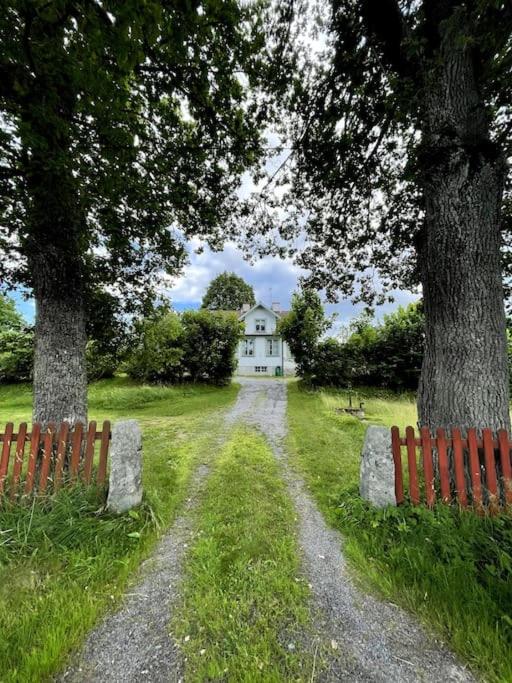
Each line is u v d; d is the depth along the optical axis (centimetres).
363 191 473
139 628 163
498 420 273
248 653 148
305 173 462
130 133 312
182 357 1366
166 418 798
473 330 279
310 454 485
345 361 1316
